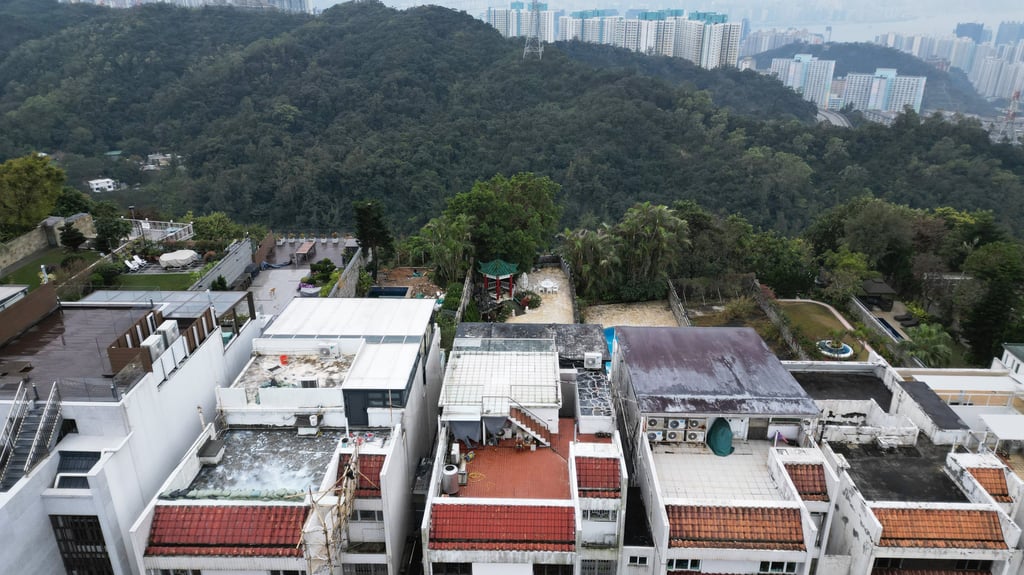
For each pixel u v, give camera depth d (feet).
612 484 97.14
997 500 98.84
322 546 86.69
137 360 98.99
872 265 268.82
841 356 201.67
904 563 94.17
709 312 251.19
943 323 242.78
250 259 245.24
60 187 245.86
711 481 104.22
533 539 91.61
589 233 259.60
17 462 87.61
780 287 262.47
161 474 102.47
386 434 108.88
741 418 110.52
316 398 109.60
